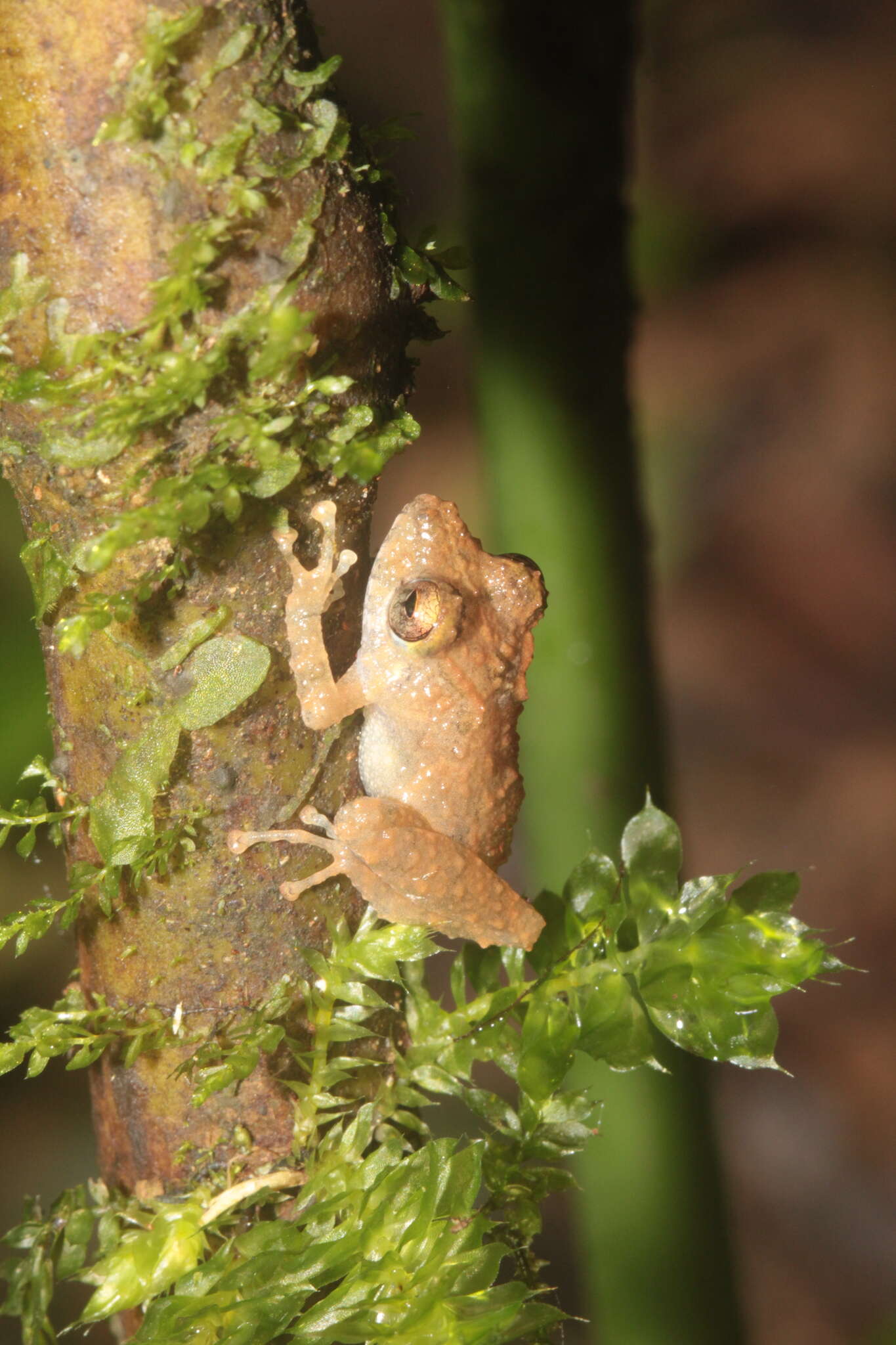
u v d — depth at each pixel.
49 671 0.29
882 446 0.68
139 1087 0.29
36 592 0.28
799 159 0.79
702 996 0.29
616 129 0.30
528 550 0.30
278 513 0.28
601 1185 0.30
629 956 0.29
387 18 0.73
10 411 0.28
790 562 0.66
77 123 0.28
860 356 0.72
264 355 0.28
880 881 0.54
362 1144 0.29
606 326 0.30
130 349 0.28
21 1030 0.29
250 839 0.29
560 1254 0.40
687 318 0.76
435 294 0.29
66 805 0.29
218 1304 0.28
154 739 0.28
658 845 0.29
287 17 0.28
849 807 0.57
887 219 0.76
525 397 0.30
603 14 0.30
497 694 0.31
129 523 0.28
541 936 0.29
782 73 0.83
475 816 0.31
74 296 0.28
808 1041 0.50
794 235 0.77
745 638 0.65
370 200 0.28
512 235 0.30
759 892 0.29
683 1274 0.30
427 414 0.67
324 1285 0.28
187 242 0.28
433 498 0.31
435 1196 0.28
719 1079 0.48
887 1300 0.42
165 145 0.28
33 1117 0.37
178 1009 0.29
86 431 0.28
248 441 0.28
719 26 0.86
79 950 0.29
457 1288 0.28
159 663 0.28
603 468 0.30
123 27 0.28
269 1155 0.29
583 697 0.30
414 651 0.31
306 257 0.28
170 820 0.29
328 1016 0.29
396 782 0.31
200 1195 0.29
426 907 0.29
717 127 0.81
